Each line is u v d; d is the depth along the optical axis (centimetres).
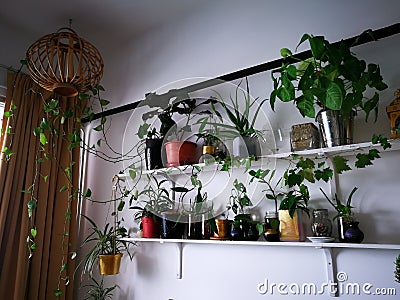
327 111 106
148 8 169
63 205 175
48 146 174
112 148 186
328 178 104
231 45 154
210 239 125
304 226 110
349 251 107
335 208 107
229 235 124
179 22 176
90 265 150
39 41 126
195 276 137
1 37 174
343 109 90
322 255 111
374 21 119
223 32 158
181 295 139
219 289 130
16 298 146
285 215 111
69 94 128
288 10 141
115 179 169
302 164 106
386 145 94
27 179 162
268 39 143
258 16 149
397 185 104
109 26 184
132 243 162
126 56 196
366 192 108
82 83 129
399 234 101
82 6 167
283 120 130
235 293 126
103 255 144
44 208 166
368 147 100
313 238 102
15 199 158
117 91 195
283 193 121
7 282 150
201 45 165
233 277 128
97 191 186
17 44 181
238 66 149
